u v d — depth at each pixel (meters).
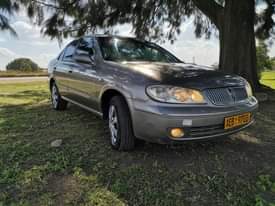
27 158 2.98
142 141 3.21
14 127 4.18
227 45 6.95
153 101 2.57
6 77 18.81
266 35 8.82
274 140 3.55
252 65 7.15
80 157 2.98
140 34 9.26
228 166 2.77
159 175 2.57
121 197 2.25
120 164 2.79
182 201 2.20
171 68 3.12
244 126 2.99
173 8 9.32
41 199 2.22
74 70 4.11
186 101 2.58
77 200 2.21
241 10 6.78
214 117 2.62
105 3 7.07
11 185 2.44
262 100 6.34
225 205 2.16
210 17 7.45
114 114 3.12
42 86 11.39
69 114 4.98
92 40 4.02
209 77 2.88
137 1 7.92
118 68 3.14
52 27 7.27
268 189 2.39
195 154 3.04
